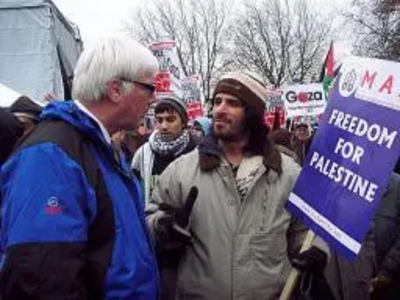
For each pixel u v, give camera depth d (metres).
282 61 54.53
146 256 2.35
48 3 8.21
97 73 2.33
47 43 8.27
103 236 2.19
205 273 2.92
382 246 5.00
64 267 2.01
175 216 2.90
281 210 3.01
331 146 2.85
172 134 5.14
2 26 8.27
